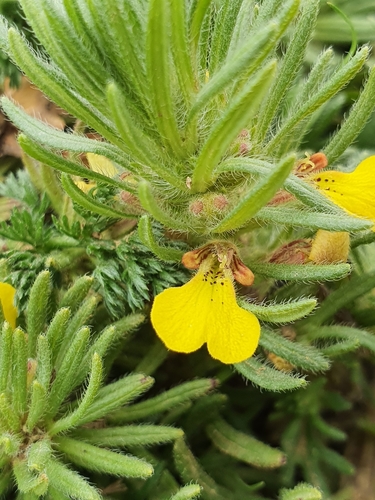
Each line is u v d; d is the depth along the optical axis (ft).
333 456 0.23
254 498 0.21
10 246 0.22
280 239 0.19
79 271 0.21
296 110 0.17
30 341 0.17
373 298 0.22
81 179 0.21
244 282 0.16
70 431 0.17
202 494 0.20
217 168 0.15
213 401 0.21
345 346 0.19
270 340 0.18
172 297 0.15
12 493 0.18
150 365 0.21
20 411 0.16
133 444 0.17
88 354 0.17
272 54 0.16
